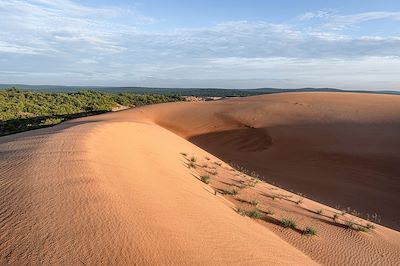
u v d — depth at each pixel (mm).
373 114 34219
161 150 17188
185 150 21328
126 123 22422
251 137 32625
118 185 7988
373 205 17828
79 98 77250
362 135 29031
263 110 39719
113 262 4605
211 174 16750
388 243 10969
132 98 87062
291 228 10883
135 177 9500
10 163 9148
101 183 7656
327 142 28484
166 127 38188
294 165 25109
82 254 4637
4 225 5273
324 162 25094
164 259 5121
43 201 6230
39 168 8375
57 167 8492
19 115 51875
